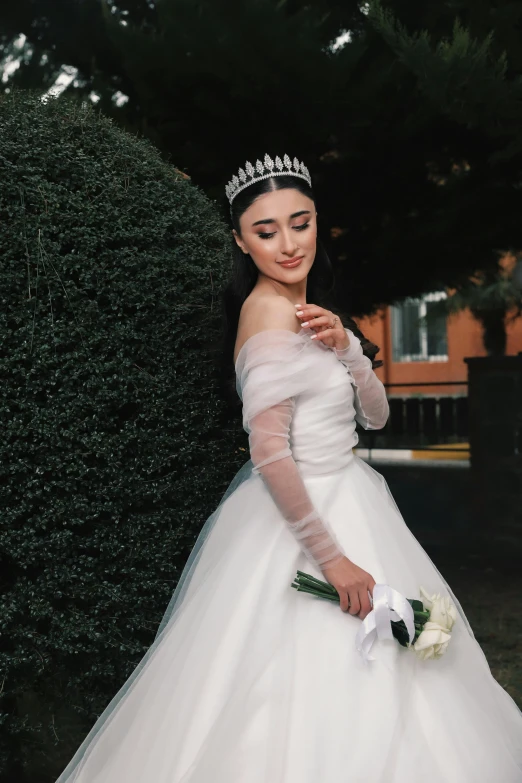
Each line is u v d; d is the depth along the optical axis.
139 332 2.32
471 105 4.34
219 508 2.18
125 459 2.31
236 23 4.63
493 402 6.59
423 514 7.54
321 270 2.42
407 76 5.13
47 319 2.17
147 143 2.60
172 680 1.88
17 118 2.28
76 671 2.29
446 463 10.93
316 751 1.70
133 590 2.31
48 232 2.19
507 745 1.87
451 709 1.81
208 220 2.60
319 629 1.84
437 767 1.71
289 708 1.76
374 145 5.50
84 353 2.21
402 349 21.50
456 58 4.06
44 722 2.59
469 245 6.11
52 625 2.20
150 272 2.33
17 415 2.13
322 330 1.99
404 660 1.82
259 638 1.83
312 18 4.81
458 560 6.19
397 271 6.45
